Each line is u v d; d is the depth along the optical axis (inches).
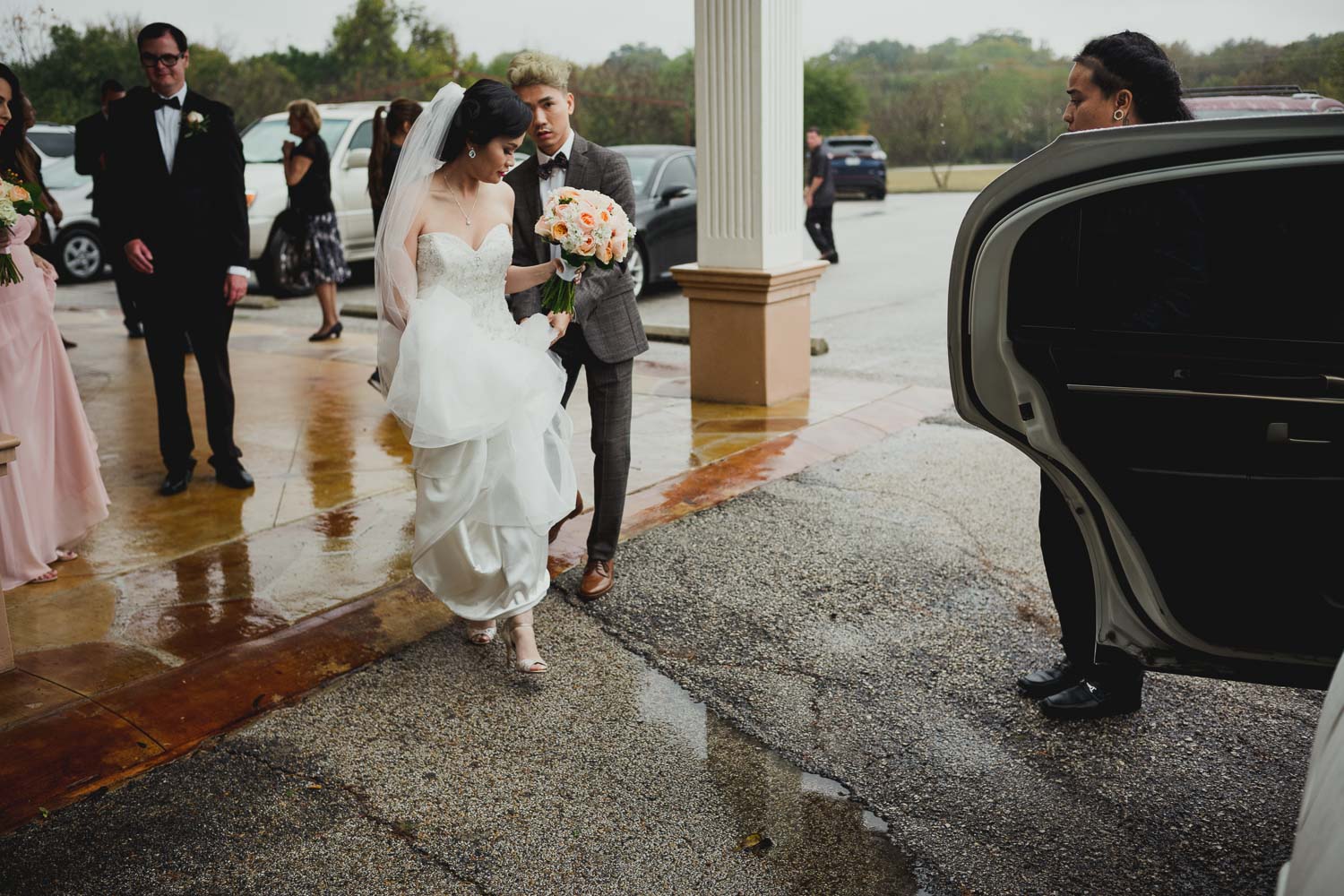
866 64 1512.1
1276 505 99.2
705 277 256.4
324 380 299.9
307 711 128.4
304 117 346.3
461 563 132.6
